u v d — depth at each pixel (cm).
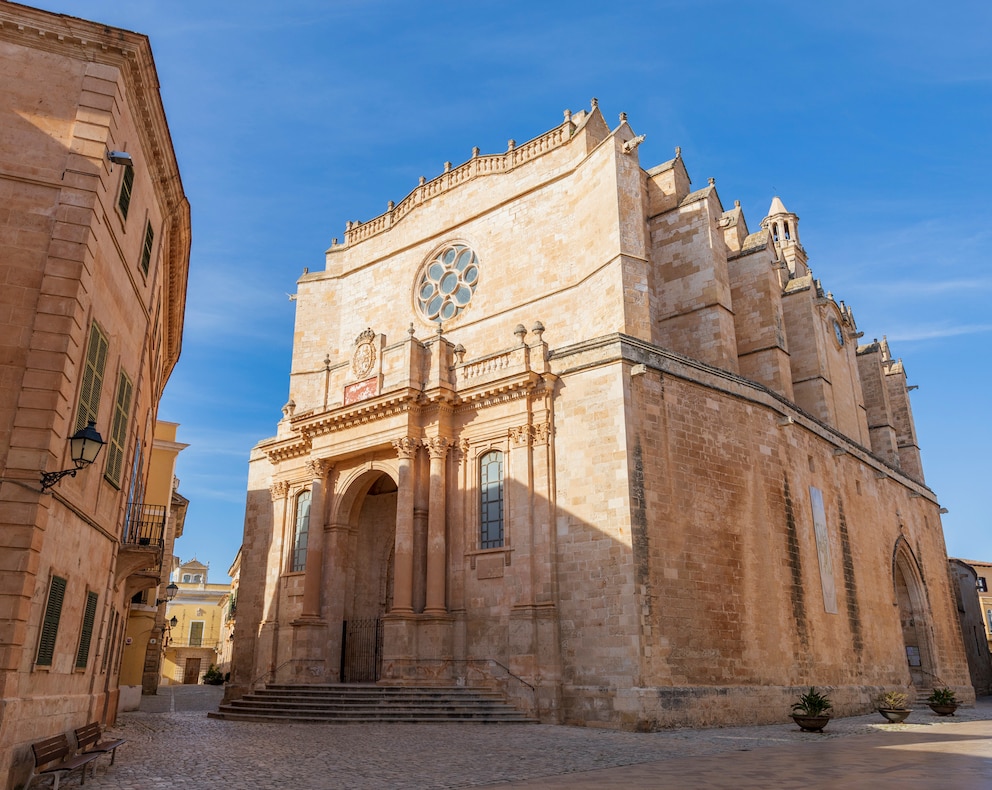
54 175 1559
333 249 4472
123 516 1975
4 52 1606
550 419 2786
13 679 1290
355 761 1598
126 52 1681
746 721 2538
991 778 1273
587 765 1541
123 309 1834
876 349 5109
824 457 3519
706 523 2700
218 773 1450
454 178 4006
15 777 1282
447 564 2898
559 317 3394
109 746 1498
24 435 1396
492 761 1594
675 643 2459
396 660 2758
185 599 9100
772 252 4075
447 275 3912
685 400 2800
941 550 4909
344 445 3259
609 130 3666
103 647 1862
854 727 2459
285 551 3538
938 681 4178
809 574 3070
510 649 2616
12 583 1319
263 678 3366
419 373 3116
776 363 3612
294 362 4297
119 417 1881
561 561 2617
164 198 2141
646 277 3144
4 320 1454
